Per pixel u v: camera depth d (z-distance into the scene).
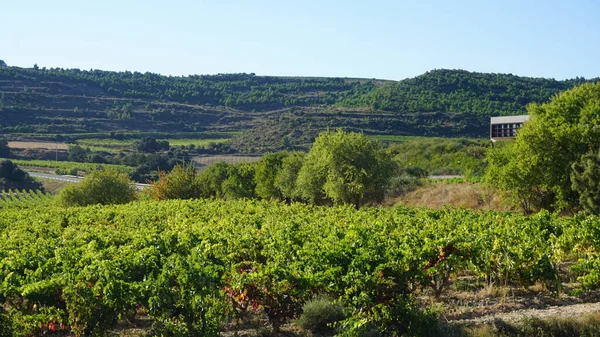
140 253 13.52
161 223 26.95
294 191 46.28
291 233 18.11
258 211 31.11
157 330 11.35
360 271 12.85
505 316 13.12
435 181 50.41
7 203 64.62
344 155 38.19
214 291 11.91
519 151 32.50
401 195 46.25
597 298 14.56
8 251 16.78
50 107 144.88
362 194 38.19
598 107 32.97
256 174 56.06
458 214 24.86
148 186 69.44
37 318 11.38
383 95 148.62
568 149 31.39
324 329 12.61
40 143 116.12
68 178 87.62
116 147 118.88
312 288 13.55
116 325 13.48
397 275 13.04
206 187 61.28
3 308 13.12
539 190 34.00
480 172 58.19
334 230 18.09
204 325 11.45
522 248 15.12
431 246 14.23
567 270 17.81
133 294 11.34
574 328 12.17
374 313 11.98
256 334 12.62
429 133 114.06
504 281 15.99
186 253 15.88
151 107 160.00
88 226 27.12
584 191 29.44
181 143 125.69
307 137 114.06
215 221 26.75
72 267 13.52
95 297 11.39
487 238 16.16
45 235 24.00
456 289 15.72
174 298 11.42
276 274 12.72
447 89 145.75
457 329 12.31
